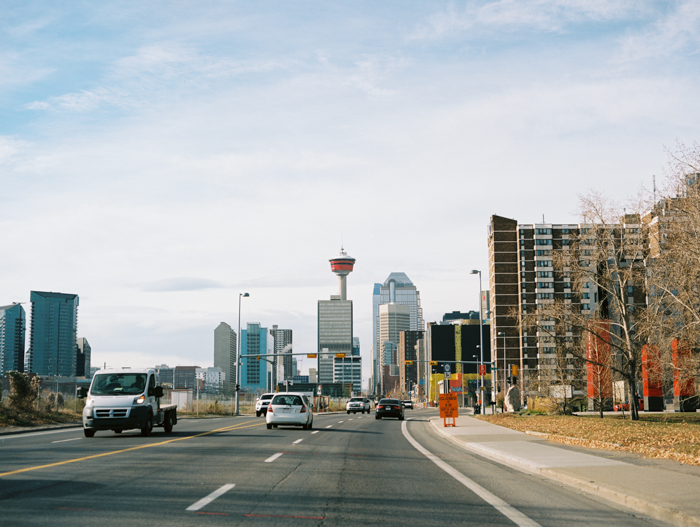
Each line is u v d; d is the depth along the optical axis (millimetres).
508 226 154750
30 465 13594
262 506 9297
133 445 18891
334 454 17172
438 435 28469
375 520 8531
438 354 193625
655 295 36969
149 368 24141
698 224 29406
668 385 55250
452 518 8789
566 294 147500
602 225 40312
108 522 8008
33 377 37156
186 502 9438
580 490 11625
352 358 65812
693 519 8469
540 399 59812
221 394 70000
